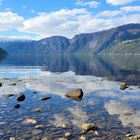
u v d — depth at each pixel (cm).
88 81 5500
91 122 2338
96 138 1920
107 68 9756
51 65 12269
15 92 3950
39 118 2486
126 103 3144
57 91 4088
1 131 2095
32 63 14262
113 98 3484
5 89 4241
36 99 3412
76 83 5134
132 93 3866
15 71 8338
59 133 2041
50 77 6356
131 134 1966
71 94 3591
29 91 4059
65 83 5128
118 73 7519
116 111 2742
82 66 11362
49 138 1930
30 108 2900
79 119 2439
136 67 10112
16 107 2936
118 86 4672
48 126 2225
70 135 1986
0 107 2936
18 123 2319
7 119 2448
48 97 3475
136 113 2641
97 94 3806
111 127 2184
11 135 2000
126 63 13812
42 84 4925
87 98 3494
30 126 2230
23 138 1934
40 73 7594
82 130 2109
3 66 10944
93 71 8369
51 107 2952
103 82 5312
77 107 2947
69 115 2589
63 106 3002
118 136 1961
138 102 3194
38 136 1978
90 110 2797
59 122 2341
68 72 8006
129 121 2356
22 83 5062
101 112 2703
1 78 5953
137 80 5656
